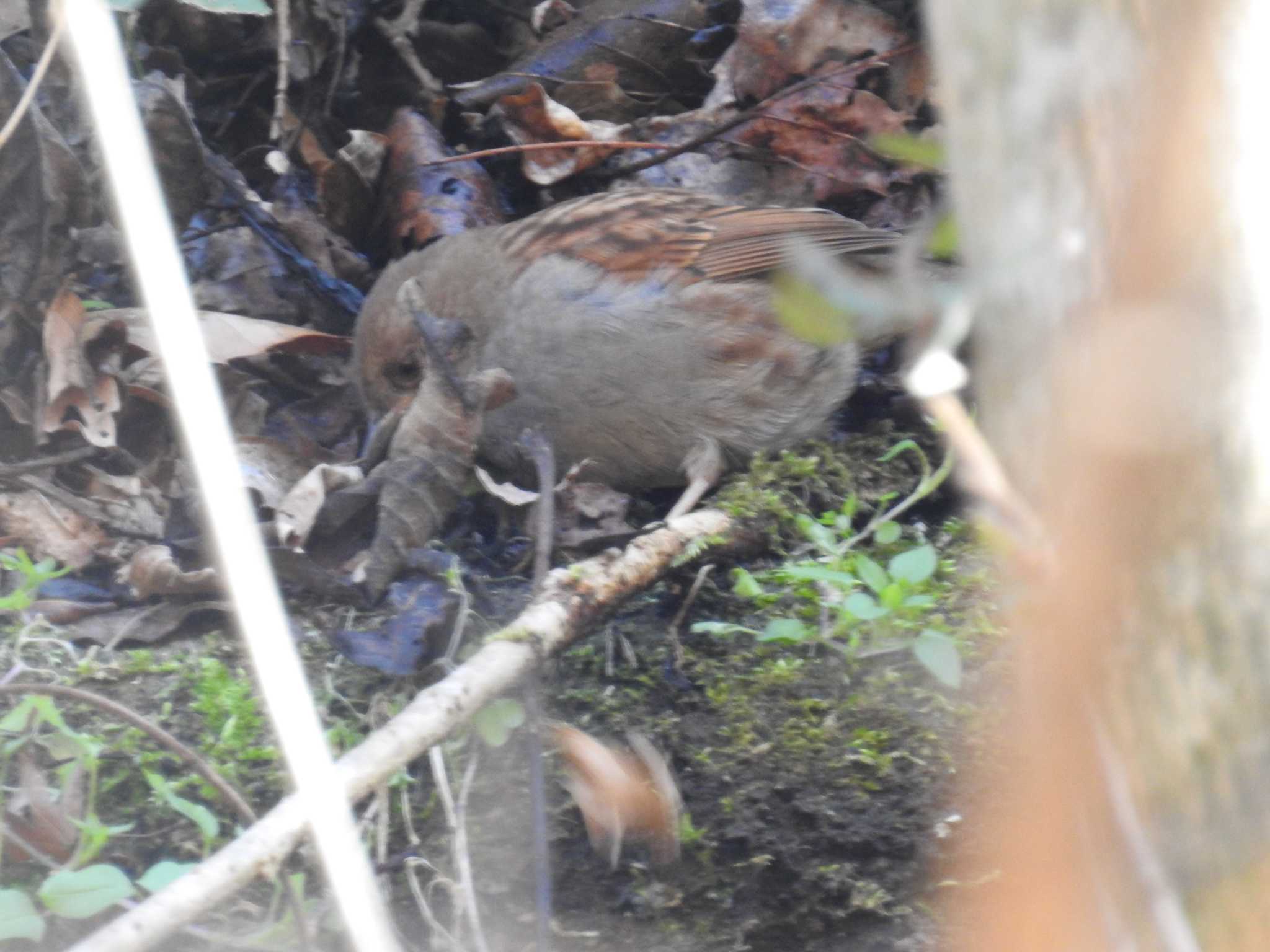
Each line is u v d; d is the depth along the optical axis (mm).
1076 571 1804
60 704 5605
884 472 7562
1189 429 1748
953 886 5043
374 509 6457
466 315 7730
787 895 5141
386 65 9812
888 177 9344
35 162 6957
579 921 5152
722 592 6547
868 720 5570
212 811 5230
